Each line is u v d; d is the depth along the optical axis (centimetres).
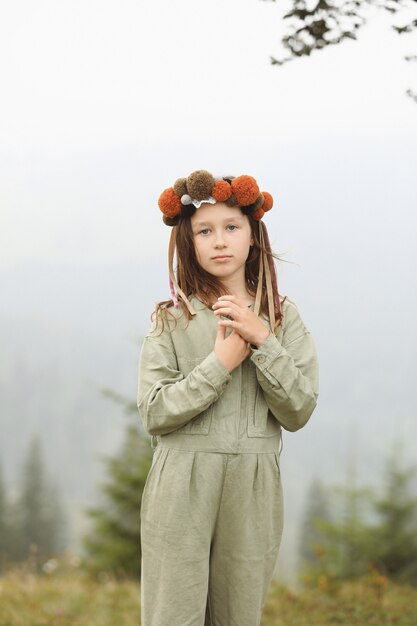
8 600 585
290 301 272
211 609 259
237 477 246
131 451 943
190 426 247
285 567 766
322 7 338
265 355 241
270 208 266
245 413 250
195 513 244
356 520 970
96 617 541
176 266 266
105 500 934
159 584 248
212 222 252
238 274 262
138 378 260
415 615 528
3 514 4222
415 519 967
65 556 902
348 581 710
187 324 257
